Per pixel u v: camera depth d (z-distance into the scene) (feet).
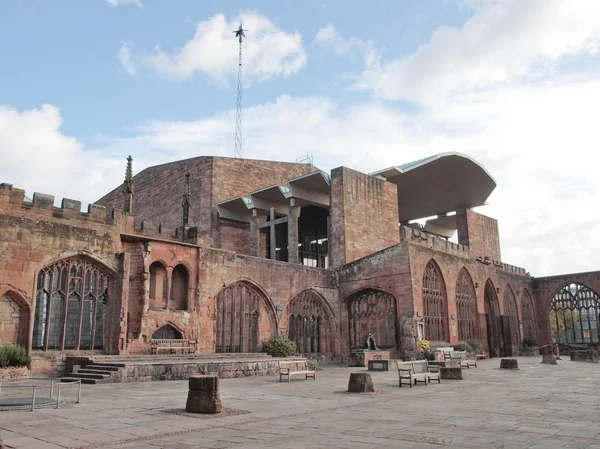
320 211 192.54
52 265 79.46
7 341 72.95
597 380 69.51
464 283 143.84
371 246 140.46
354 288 127.03
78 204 83.35
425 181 172.24
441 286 129.90
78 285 82.33
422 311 118.73
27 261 75.66
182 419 38.14
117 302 84.69
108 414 40.09
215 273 102.99
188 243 97.35
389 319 122.83
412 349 113.70
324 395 54.24
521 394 54.08
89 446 29.01
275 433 32.81
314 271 125.80
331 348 126.62
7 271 73.46
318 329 127.03
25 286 74.79
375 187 146.00
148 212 192.85
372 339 114.93
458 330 136.36
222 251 105.19
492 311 159.84
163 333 95.61
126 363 68.80
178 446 28.99
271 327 113.70
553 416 39.01
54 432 32.81
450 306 130.62
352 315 128.67
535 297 192.03
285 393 56.13
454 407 44.52
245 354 94.02
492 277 159.43
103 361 73.20
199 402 41.34
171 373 71.15
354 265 127.95
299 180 148.77
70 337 99.66
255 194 160.86
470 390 58.59
